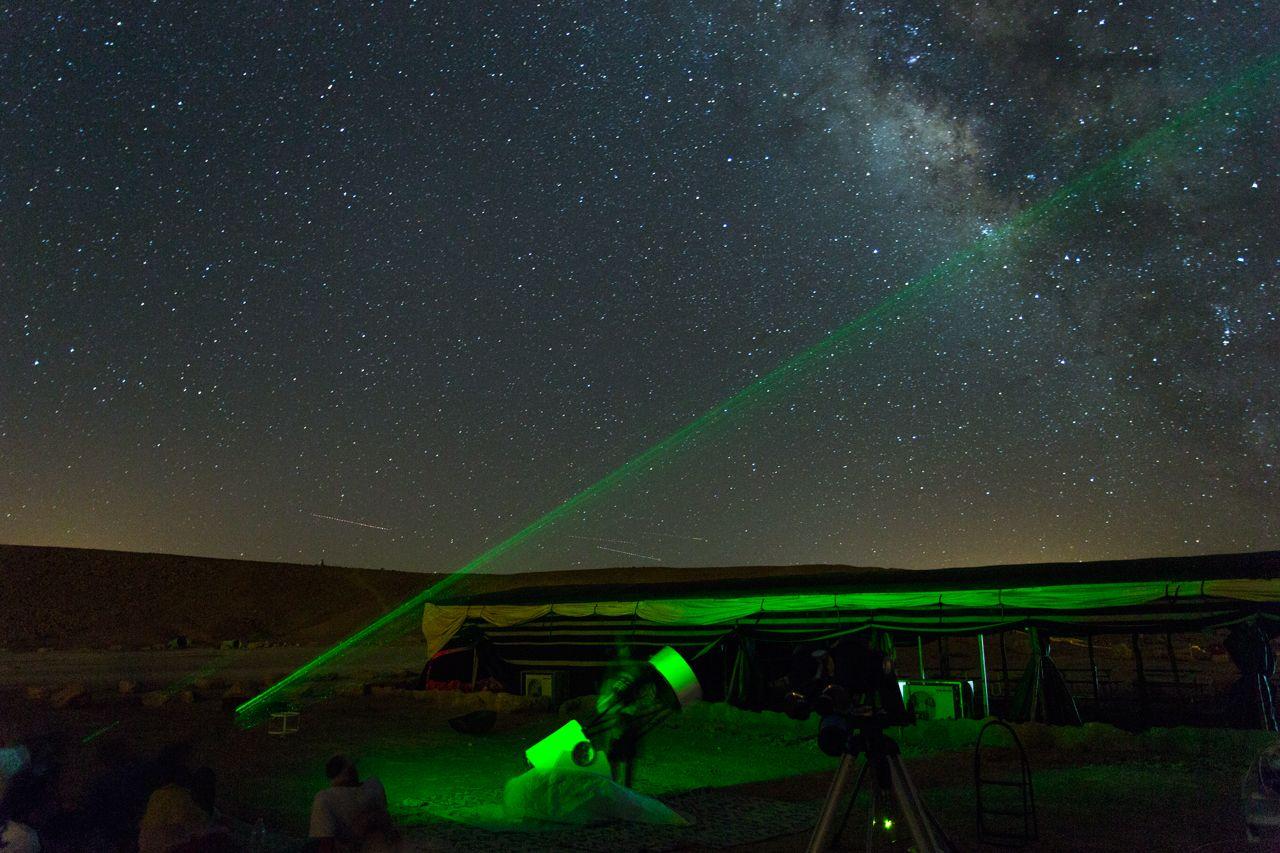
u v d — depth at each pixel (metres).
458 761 13.88
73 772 11.08
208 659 40.22
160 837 5.83
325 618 64.38
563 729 9.70
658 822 9.17
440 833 8.68
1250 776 7.22
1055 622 16.58
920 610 17.77
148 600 61.97
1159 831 8.91
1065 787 11.44
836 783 5.66
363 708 21.05
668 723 17.78
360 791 6.48
